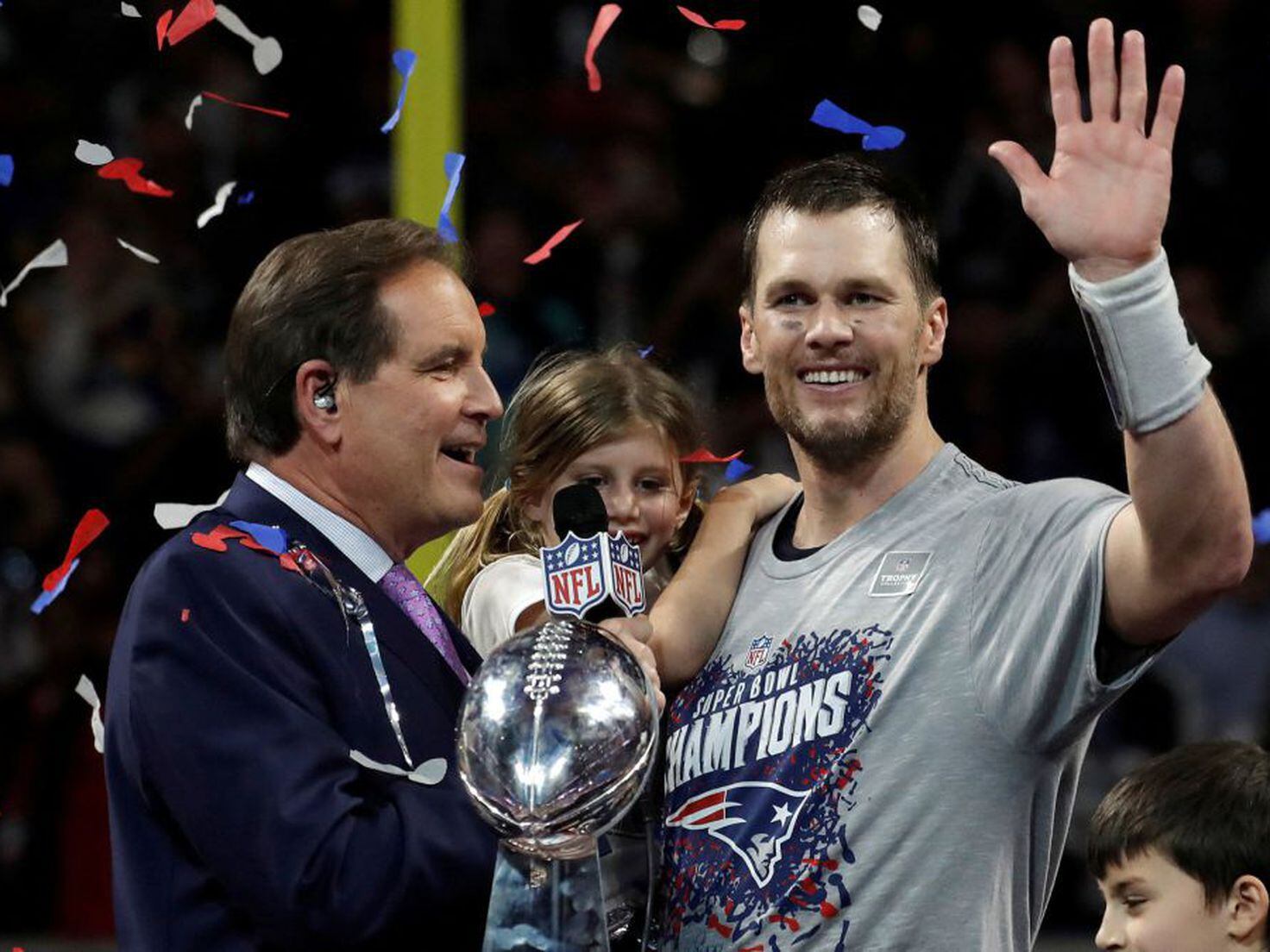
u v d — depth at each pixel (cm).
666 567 736
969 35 1662
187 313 1598
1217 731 1323
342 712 580
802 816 570
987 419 1516
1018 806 565
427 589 754
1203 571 513
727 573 630
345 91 1698
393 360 596
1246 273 1625
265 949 564
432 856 552
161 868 577
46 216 1617
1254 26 1689
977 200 1584
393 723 583
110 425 1520
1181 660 1341
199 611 576
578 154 1670
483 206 1633
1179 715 1315
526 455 719
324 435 602
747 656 602
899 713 567
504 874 500
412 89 927
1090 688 541
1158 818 634
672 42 1725
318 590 591
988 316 1540
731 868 577
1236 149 1648
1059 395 1524
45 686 1291
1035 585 555
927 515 595
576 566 574
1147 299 504
